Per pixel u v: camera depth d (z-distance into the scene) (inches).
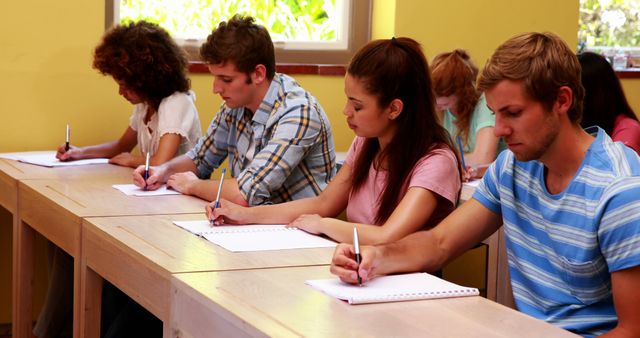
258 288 58.6
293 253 69.6
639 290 55.5
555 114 57.2
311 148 97.3
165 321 63.5
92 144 130.7
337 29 149.1
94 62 116.6
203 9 140.3
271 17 144.8
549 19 153.1
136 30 115.5
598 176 57.4
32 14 125.7
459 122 130.0
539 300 62.6
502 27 150.4
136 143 126.9
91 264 80.2
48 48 127.1
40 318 115.8
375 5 149.7
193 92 124.1
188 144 118.1
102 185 101.6
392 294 56.9
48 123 128.4
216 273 62.5
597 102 99.9
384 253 63.0
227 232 77.0
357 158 84.0
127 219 82.1
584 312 60.4
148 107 120.7
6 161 118.1
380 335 49.1
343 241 74.4
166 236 75.0
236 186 92.9
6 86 125.8
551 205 60.5
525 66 56.1
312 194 98.0
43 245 130.9
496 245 104.0
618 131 99.5
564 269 60.3
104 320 99.4
